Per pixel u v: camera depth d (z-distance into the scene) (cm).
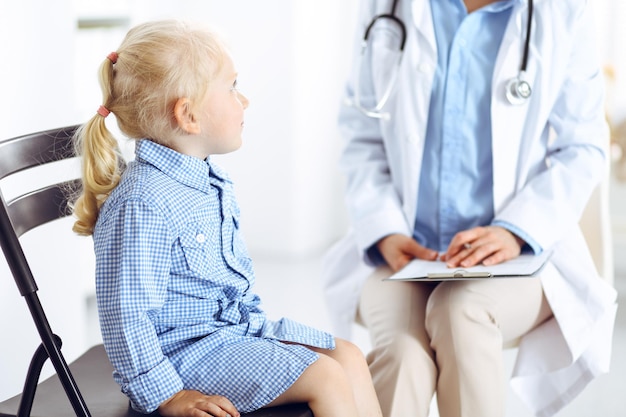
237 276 138
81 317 209
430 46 173
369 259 179
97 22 307
